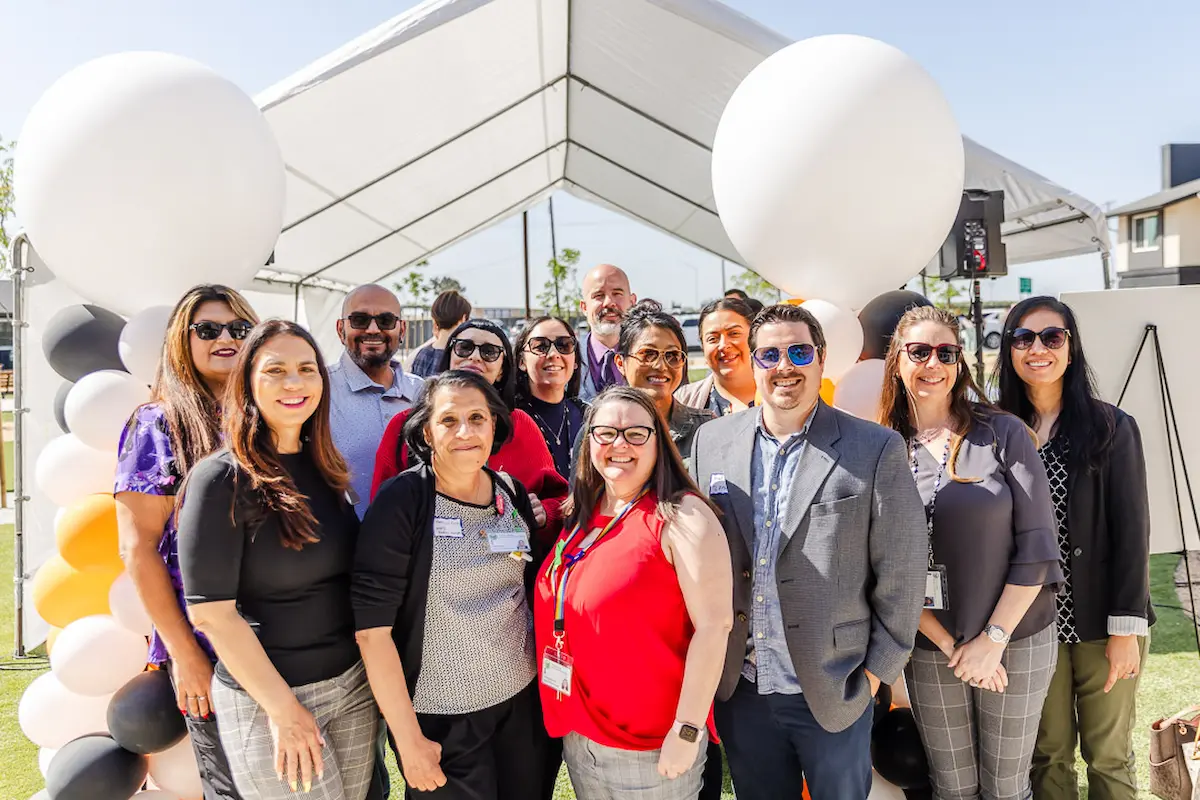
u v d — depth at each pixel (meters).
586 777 1.88
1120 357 3.54
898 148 2.58
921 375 2.16
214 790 1.96
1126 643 2.19
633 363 2.65
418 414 1.96
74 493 2.57
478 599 1.93
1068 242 6.04
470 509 1.96
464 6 4.05
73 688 2.40
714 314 2.80
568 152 8.67
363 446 2.93
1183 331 3.54
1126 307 3.54
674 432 2.64
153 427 2.03
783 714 1.96
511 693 1.97
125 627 2.44
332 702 1.84
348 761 1.90
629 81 6.00
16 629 4.35
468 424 1.88
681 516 1.81
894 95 2.60
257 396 1.74
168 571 1.97
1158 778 2.30
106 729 2.54
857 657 1.91
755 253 2.92
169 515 1.98
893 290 3.01
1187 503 3.56
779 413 2.03
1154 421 3.55
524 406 2.98
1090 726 2.33
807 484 1.93
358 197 6.76
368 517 1.88
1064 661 2.31
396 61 4.52
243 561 1.72
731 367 2.79
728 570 1.80
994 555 2.04
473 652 1.91
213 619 1.66
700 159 7.51
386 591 1.82
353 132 5.36
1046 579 2.01
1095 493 2.25
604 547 1.86
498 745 2.00
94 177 2.38
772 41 4.29
